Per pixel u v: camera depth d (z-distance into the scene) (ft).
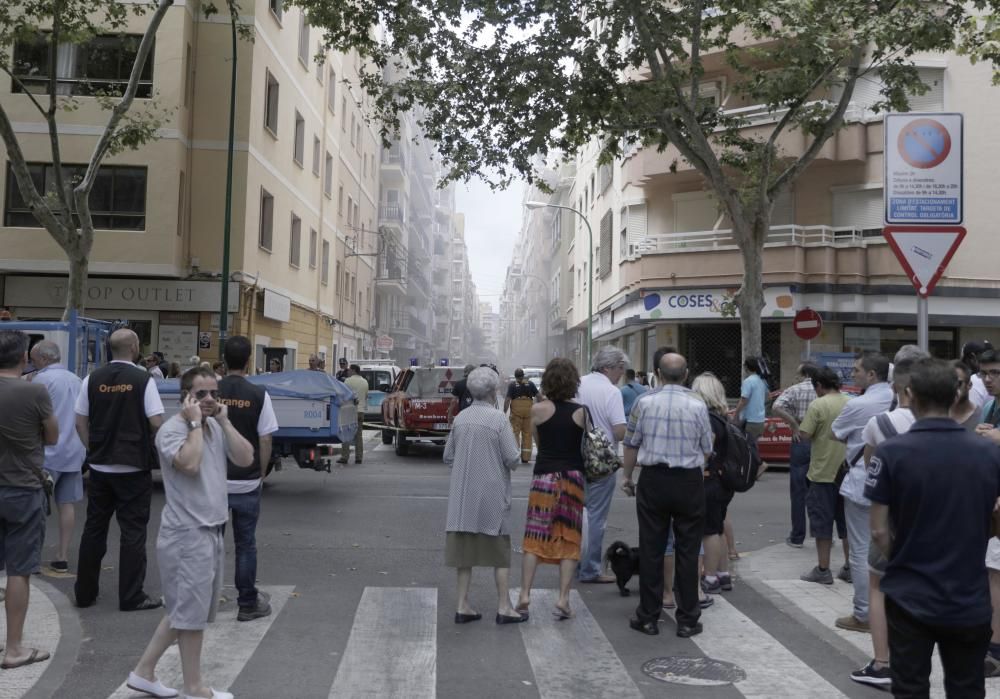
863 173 76.23
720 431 23.57
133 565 21.39
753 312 52.34
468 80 46.44
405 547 29.84
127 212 70.38
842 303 74.90
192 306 72.79
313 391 41.98
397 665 17.67
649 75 80.33
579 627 20.68
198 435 14.94
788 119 51.29
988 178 73.92
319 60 48.91
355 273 138.10
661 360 20.92
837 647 19.36
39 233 69.41
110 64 70.28
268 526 33.45
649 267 80.38
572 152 51.03
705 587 24.11
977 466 11.66
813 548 30.89
